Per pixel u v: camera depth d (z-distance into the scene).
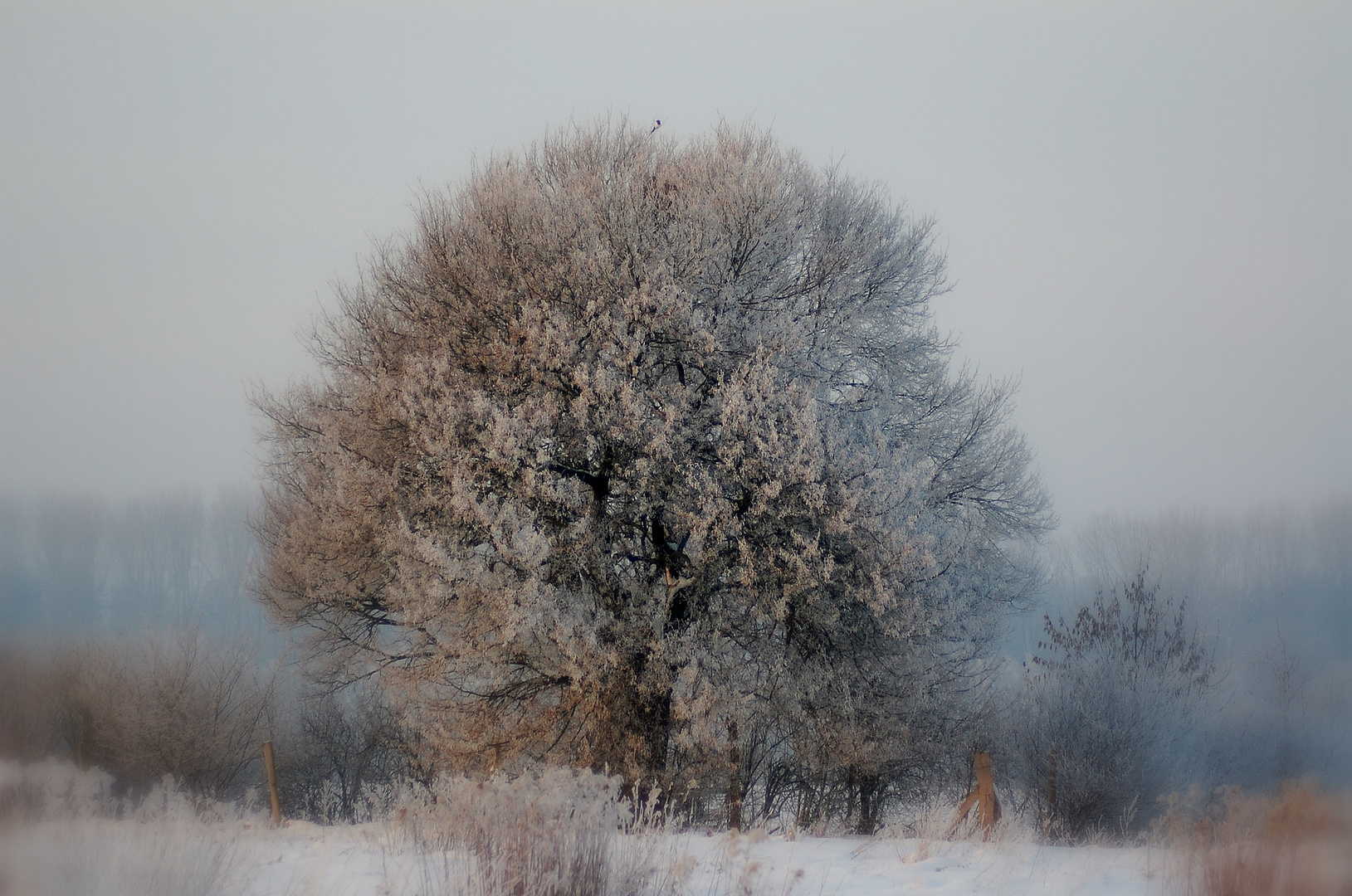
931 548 14.79
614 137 16.61
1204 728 15.84
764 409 13.63
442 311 15.20
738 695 14.11
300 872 6.53
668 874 6.29
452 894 5.82
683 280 14.69
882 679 15.59
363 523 15.20
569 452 14.56
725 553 14.04
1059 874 7.09
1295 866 5.57
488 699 14.79
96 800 7.39
